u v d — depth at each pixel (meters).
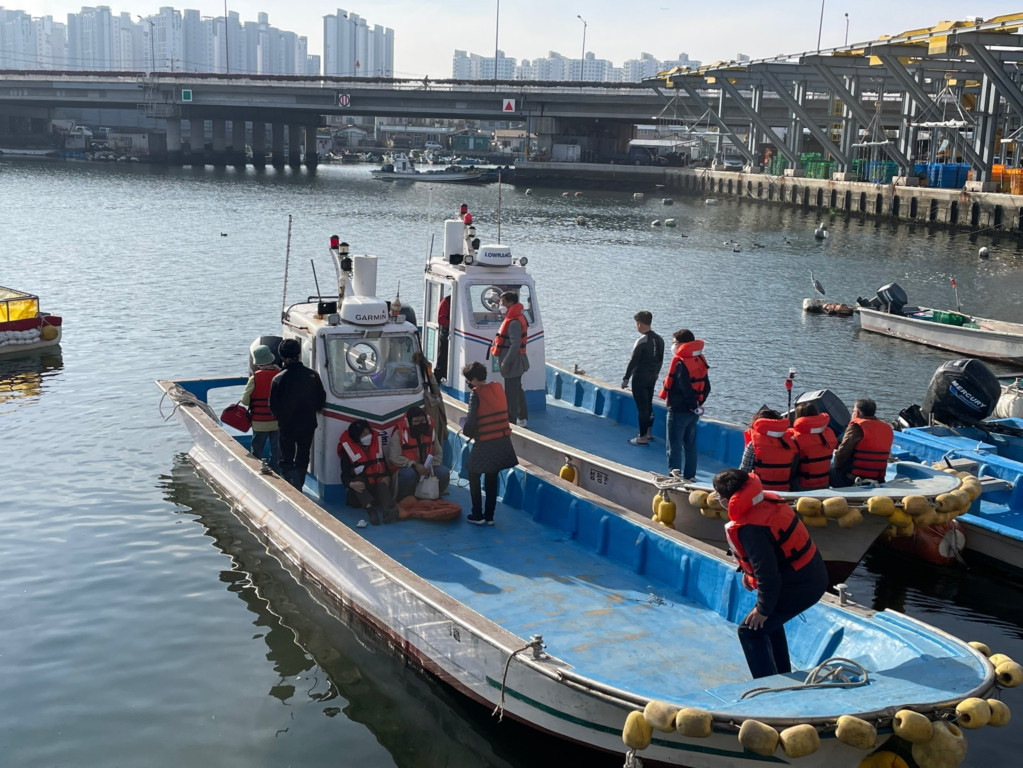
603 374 19.12
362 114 114.25
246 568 9.66
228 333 21.22
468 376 9.31
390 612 7.82
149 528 10.58
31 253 33.91
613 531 8.87
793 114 76.00
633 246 43.78
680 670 6.88
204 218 50.84
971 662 5.78
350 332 9.91
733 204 74.81
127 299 25.17
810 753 5.06
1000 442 12.52
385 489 9.60
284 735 7.01
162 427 14.31
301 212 57.53
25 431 14.00
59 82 114.38
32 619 8.55
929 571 10.56
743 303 28.48
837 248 44.78
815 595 6.11
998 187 55.09
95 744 6.82
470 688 7.04
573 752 6.81
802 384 18.81
